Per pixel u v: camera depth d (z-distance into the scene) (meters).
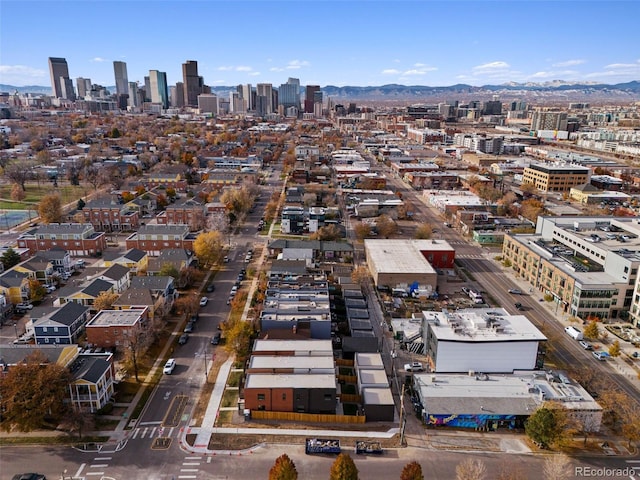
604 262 155.00
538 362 117.75
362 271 170.62
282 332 119.25
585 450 90.81
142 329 123.19
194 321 138.00
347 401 104.44
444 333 115.25
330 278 171.62
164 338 129.25
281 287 150.00
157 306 137.62
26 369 93.44
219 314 143.75
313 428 95.81
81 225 198.25
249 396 98.00
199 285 165.00
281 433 94.06
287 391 98.19
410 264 170.88
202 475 82.94
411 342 128.00
